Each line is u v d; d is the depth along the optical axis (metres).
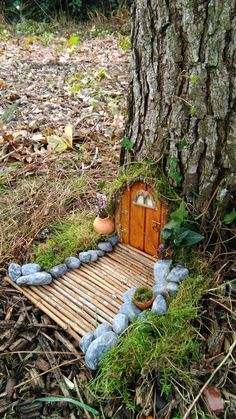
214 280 0.63
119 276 0.70
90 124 1.27
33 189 0.92
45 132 1.21
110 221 0.76
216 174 0.63
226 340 0.59
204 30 0.56
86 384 0.58
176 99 0.62
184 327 0.58
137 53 0.65
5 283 0.70
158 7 0.59
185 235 0.63
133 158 0.73
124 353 0.56
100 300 0.66
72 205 0.87
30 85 1.68
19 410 0.57
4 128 1.25
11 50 2.30
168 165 0.67
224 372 0.56
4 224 0.82
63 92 1.59
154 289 0.63
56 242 0.76
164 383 0.54
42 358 0.62
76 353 0.60
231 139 0.60
